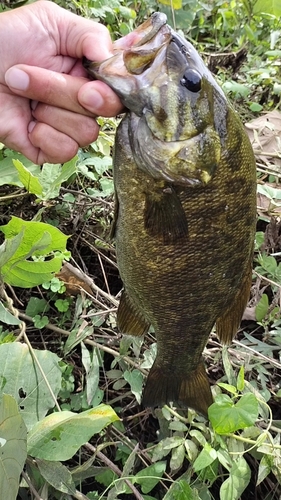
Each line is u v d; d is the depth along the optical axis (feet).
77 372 1.14
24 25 0.82
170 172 0.75
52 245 0.98
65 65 0.86
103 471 0.97
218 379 1.20
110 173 1.43
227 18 2.25
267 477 1.10
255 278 1.40
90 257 1.32
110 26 1.78
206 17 2.30
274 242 1.42
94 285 1.20
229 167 0.78
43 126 0.80
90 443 1.07
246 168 0.79
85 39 0.81
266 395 1.14
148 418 1.14
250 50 2.15
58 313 1.19
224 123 0.76
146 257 0.85
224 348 1.09
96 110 0.72
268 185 1.55
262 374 1.17
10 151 1.23
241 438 1.01
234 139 0.77
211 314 0.93
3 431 0.77
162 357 1.02
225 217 0.80
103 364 1.16
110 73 0.71
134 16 1.83
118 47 0.75
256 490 1.09
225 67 2.05
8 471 0.76
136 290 0.91
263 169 1.61
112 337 1.18
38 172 1.19
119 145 0.78
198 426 1.03
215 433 1.00
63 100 0.75
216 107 0.76
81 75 0.87
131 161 0.77
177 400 1.05
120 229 0.86
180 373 1.04
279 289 1.32
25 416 0.94
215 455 0.96
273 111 1.76
